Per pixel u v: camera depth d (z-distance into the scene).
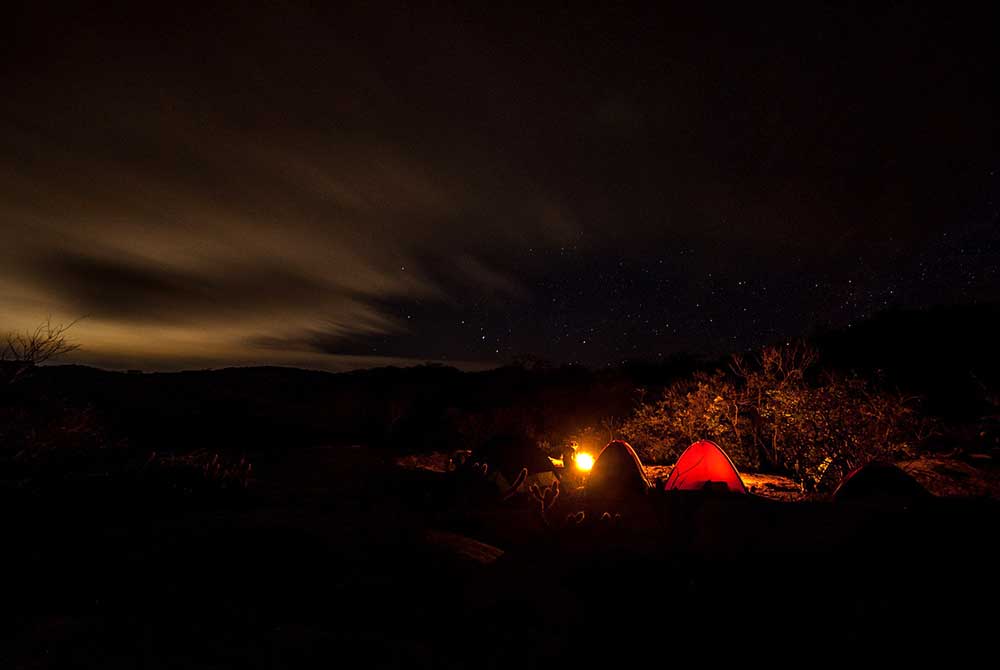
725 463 6.88
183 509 6.12
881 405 8.79
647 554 3.87
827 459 8.38
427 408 20.12
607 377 22.72
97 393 18.69
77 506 5.59
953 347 14.90
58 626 2.62
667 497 5.00
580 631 3.04
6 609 2.90
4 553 3.69
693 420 10.68
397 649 2.56
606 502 5.39
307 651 2.47
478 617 3.05
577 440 12.09
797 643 2.75
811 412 9.09
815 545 3.51
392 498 7.52
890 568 3.11
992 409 10.32
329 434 16.42
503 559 3.82
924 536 3.27
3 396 8.30
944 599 2.76
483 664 2.67
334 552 3.79
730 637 2.89
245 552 3.72
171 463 7.86
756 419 10.16
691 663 2.75
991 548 3.04
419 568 3.65
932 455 8.51
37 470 6.74
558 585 3.48
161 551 3.73
